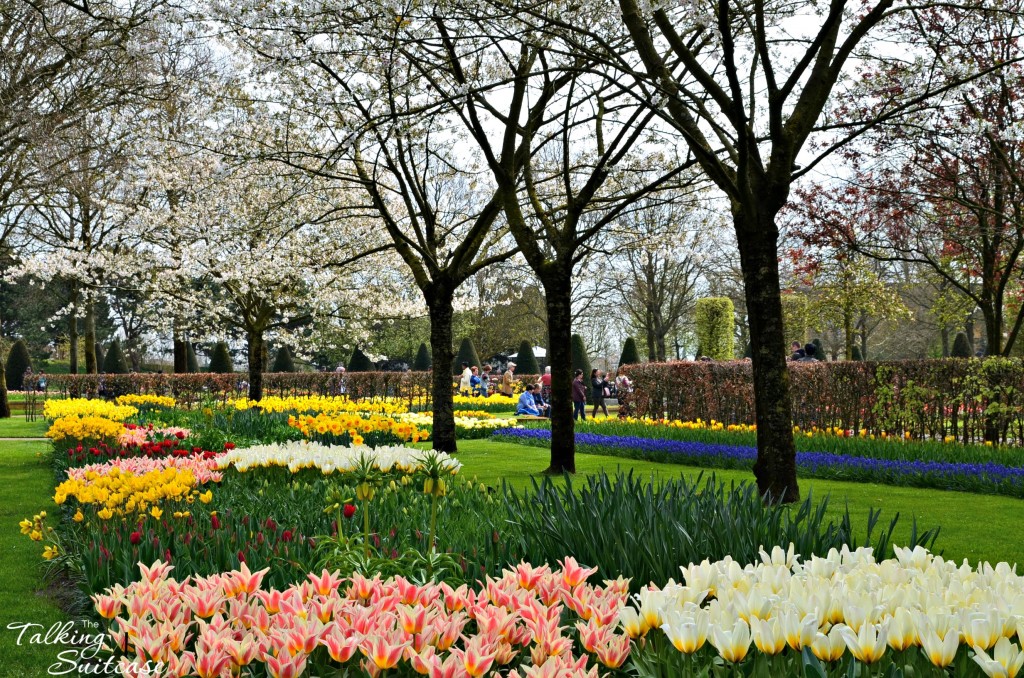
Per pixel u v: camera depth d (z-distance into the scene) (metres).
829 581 2.62
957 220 15.51
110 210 20.80
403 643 2.22
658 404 19.17
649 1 7.84
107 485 6.09
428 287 13.55
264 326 21.95
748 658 2.46
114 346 47.50
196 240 20.22
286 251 17.52
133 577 4.36
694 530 3.97
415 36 10.38
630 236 17.34
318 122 14.71
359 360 44.25
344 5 9.52
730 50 7.39
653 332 41.59
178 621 2.60
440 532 5.21
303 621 2.31
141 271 21.20
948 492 9.23
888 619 2.16
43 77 14.18
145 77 15.04
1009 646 2.07
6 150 15.02
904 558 3.02
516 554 4.15
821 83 8.32
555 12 9.99
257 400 21.77
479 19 8.78
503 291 45.97
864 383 14.71
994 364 12.84
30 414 25.27
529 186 11.53
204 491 7.21
